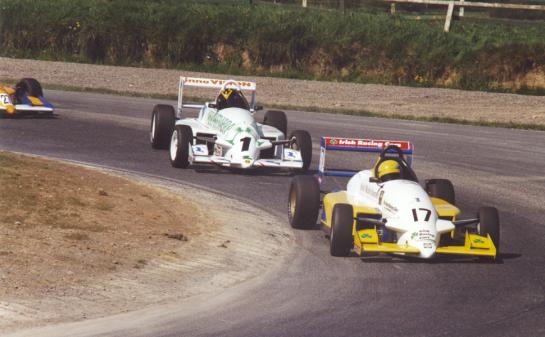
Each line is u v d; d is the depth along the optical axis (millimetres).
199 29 145375
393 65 140625
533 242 46719
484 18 169000
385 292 35344
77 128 77438
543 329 31250
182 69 142250
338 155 73562
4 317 29375
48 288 32594
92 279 34188
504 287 36875
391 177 43125
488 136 90562
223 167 63781
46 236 38875
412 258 41031
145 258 37688
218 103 64938
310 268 38688
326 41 144000
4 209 42125
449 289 36188
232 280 35938
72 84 116812
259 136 60656
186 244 40719
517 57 138125
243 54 145000
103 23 145500
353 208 41219
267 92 122125
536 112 114062
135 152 67562
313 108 104875
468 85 137125
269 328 30141
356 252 41938
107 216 43750
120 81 123500
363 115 102875
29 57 144250
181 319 30625
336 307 32969
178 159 61125
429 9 191875
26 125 76875
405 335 29953
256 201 53375
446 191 46969
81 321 29688
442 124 98938
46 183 48719
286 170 64688
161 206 48125
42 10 148500
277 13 151500
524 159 76875
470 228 47250
